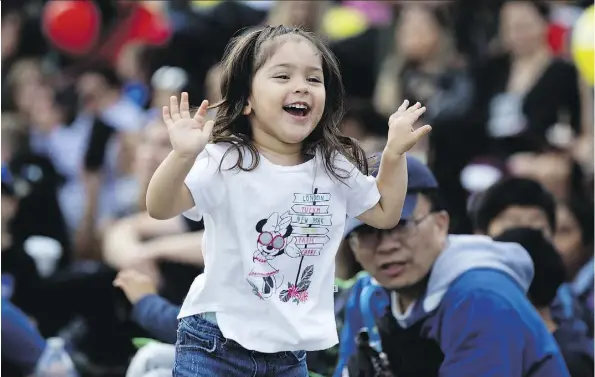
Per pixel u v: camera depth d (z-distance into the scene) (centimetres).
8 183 1938
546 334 1257
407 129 1067
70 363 1486
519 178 1628
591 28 2509
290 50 1034
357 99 2575
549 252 1435
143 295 1377
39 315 1692
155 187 994
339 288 1391
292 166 1048
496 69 2647
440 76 2667
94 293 1653
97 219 2458
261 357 1064
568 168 2061
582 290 1722
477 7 2850
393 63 2770
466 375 1209
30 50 3169
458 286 1240
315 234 1051
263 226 1034
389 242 1241
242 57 1052
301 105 1030
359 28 2894
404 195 1084
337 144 1066
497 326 1213
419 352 1253
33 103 2819
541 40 2631
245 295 1041
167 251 1745
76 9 3050
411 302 1274
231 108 1060
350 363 1277
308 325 1045
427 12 2777
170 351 1297
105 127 2617
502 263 1273
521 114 2555
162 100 2425
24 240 1902
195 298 1058
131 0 3077
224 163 1029
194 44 2806
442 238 1275
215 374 1055
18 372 1479
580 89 2559
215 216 1034
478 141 2225
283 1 2689
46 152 2659
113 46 3075
